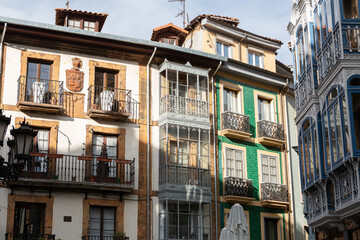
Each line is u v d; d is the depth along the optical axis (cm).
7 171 1253
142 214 2394
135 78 2544
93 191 2320
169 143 2497
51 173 2247
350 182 1762
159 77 2600
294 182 2939
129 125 2469
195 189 2484
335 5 1878
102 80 2494
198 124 2583
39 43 2372
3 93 2272
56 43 2394
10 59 2317
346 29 1828
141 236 2367
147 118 2514
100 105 2417
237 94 2859
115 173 2389
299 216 2895
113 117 2406
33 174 2238
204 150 2589
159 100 2570
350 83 1786
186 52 2620
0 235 2133
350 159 1717
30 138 1271
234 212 1705
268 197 2752
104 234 2327
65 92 2373
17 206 2206
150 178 2450
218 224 2562
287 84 3025
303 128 2231
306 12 2206
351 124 1738
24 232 2192
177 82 2564
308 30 2180
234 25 3116
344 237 1961
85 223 2278
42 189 2239
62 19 2717
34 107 2266
